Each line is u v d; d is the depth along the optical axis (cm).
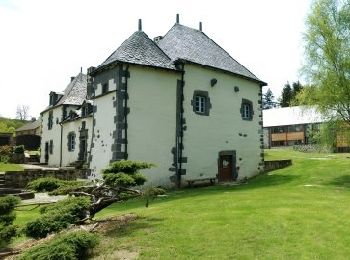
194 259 652
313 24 1917
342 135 1898
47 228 721
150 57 1892
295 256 652
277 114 5494
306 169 2222
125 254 694
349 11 1875
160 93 1867
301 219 891
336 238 743
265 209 1020
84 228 882
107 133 1811
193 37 2286
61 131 3325
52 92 3691
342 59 1823
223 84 2169
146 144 1791
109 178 931
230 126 2188
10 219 817
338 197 1257
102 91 1892
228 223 866
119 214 1093
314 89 1912
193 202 1227
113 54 1928
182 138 1925
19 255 707
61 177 2117
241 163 2234
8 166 2938
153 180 1791
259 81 2392
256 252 676
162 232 816
